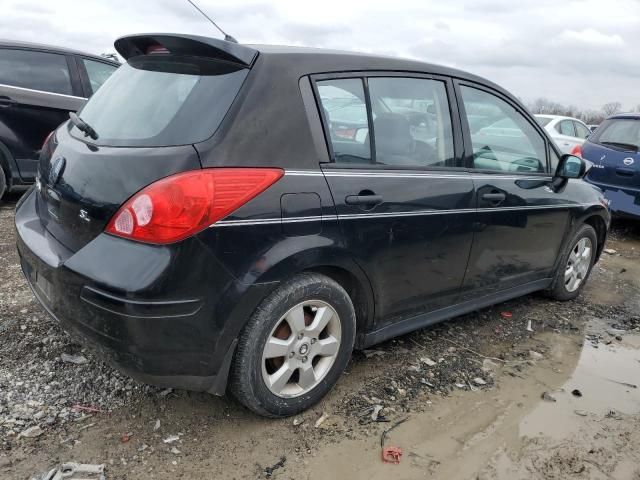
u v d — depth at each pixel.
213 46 2.36
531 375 3.29
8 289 3.71
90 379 2.80
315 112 2.53
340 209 2.53
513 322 4.05
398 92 2.96
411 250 2.92
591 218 4.52
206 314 2.19
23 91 5.72
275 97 2.39
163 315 2.09
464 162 3.27
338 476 2.31
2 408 2.51
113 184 2.19
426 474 2.36
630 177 6.75
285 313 2.46
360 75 2.79
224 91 2.31
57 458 2.26
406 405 2.86
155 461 2.30
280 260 2.32
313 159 2.48
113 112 2.60
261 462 2.35
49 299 2.44
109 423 2.51
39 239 2.57
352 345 2.82
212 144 2.18
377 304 2.89
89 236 2.28
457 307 3.46
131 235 2.10
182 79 2.47
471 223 3.24
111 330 2.11
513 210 3.54
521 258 3.79
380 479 2.31
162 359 2.17
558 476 2.41
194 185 2.09
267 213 2.28
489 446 2.58
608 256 6.21
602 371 3.42
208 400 2.74
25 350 2.99
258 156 2.28
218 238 2.15
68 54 6.13
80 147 2.51
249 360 2.39
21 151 5.81
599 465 2.51
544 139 4.00
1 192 5.82
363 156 2.74
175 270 2.07
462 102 3.31
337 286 2.64
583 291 4.89
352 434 2.59
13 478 2.13
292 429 2.59
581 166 3.88
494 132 3.52
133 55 2.88
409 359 3.33
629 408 3.01
